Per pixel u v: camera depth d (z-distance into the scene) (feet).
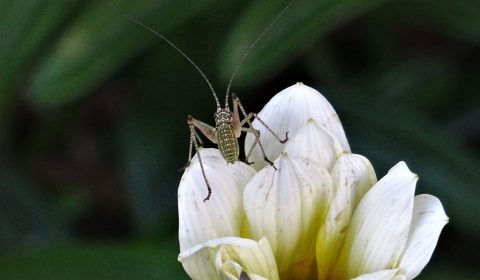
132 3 1.40
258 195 1.17
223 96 1.54
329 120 1.22
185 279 1.32
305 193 1.18
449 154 1.45
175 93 1.54
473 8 1.54
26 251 1.35
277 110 1.22
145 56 1.56
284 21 1.39
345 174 1.17
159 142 1.52
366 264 1.17
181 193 1.18
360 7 1.38
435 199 1.17
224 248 1.15
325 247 1.18
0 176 1.57
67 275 1.32
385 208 1.16
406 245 1.16
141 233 1.48
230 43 1.39
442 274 1.46
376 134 1.46
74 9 1.41
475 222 1.43
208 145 1.51
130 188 1.51
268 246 1.16
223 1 1.49
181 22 1.40
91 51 1.39
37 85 1.40
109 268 1.32
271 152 1.23
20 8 1.41
